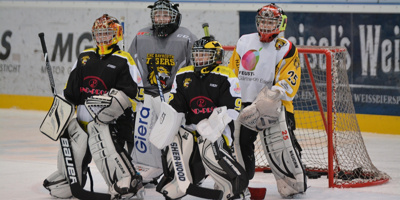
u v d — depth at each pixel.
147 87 11.74
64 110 10.44
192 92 9.77
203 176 10.13
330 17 18.61
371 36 18.12
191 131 9.98
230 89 9.70
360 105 18.44
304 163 14.04
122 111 10.29
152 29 11.95
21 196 11.13
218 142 9.80
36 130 18.95
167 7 11.55
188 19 20.41
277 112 10.41
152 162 11.61
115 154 10.34
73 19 21.86
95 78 10.47
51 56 22.31
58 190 10.81
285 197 10.92
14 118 21.11
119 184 10.31
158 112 11.61
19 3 22.75
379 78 18.11
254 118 10.34
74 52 21.92
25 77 22.86
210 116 9.50
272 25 10.66
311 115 17.89
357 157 13.22
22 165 14.12
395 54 17.84
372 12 18.05
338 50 12.57
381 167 14.05
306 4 18.86
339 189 11.66
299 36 19.11
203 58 9.68
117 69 10.39
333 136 12.24
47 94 22.48
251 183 12.30
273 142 10.73
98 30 10.33
